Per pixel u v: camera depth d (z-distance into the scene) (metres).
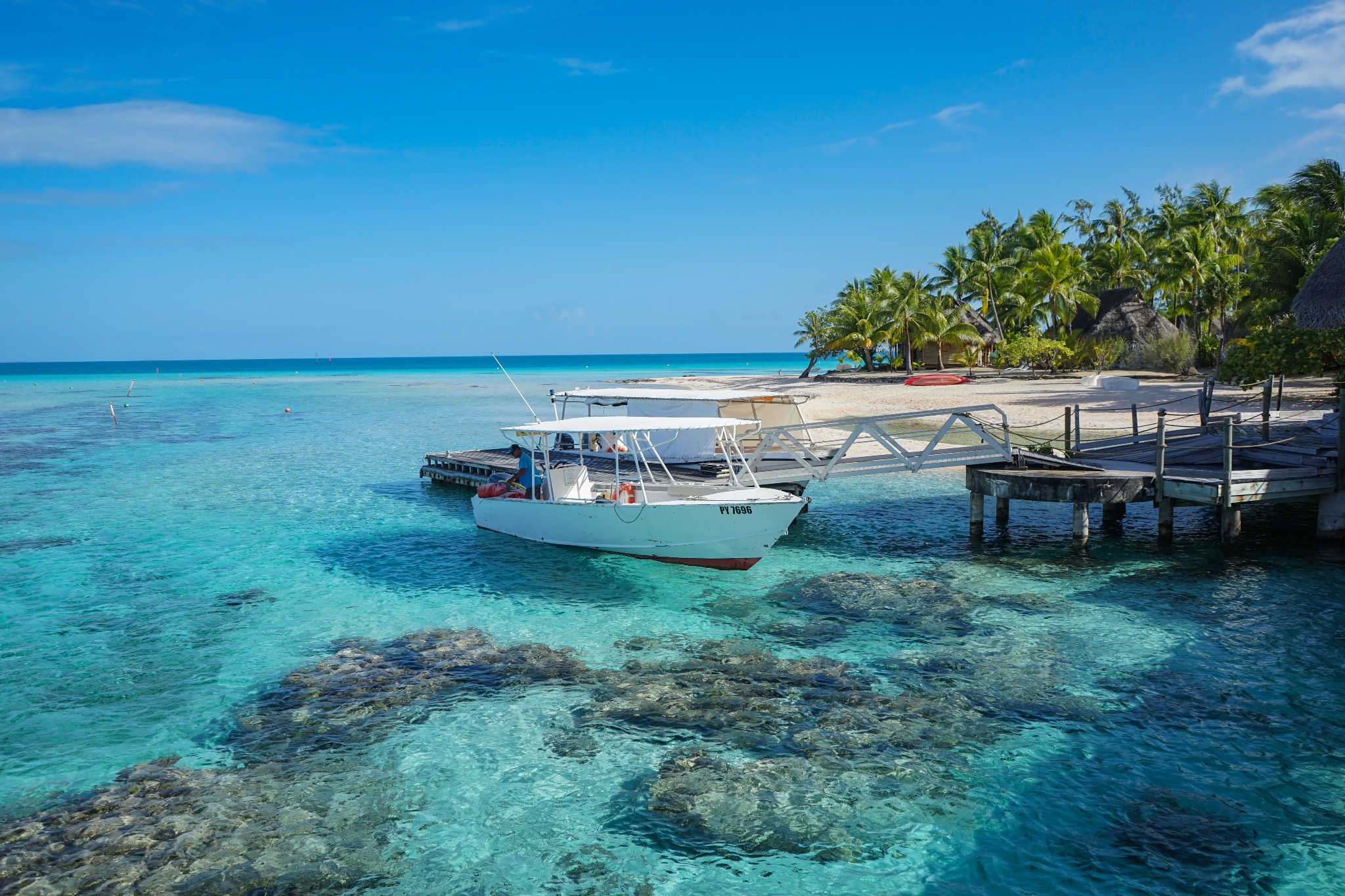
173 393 85.50
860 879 6.94
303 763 8.92
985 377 60.09
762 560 16.73
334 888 6.87
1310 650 11.30
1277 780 8.21
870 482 24.61
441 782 8.52
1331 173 38.66
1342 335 23.30
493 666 11.52
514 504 18.23
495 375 133.12
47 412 57.94
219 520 21.12
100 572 16.44
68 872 7.00
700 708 10.07
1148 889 6.70
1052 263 62.91
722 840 7.50
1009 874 6.95
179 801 8.16
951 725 9.49
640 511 15.84
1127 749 8.88
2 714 10.15
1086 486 15.99
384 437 39.72
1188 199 63.69
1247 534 17.06
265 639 12.71
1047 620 12.83
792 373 107.56
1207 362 54.75
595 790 8.34
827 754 8.91
